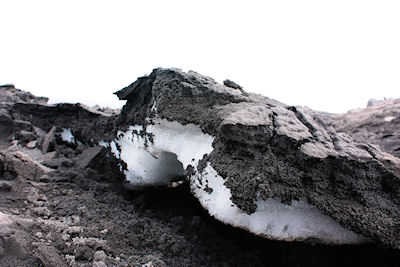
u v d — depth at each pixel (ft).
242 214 10.44
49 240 9.97
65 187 14.82
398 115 34.78
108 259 10.00
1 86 27.17
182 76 13.52
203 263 11.58
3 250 8.79
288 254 12.62
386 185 10.91
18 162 14.51
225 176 10.68
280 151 10.53
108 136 18.67
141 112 15.57
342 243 10.78
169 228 13.38
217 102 12.77
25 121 21.59
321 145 10.69
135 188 16.61
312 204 10.21
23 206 12.43
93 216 12.66
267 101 13.93
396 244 10.03
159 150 14.40
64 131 22.08
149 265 10.20
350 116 40.57
